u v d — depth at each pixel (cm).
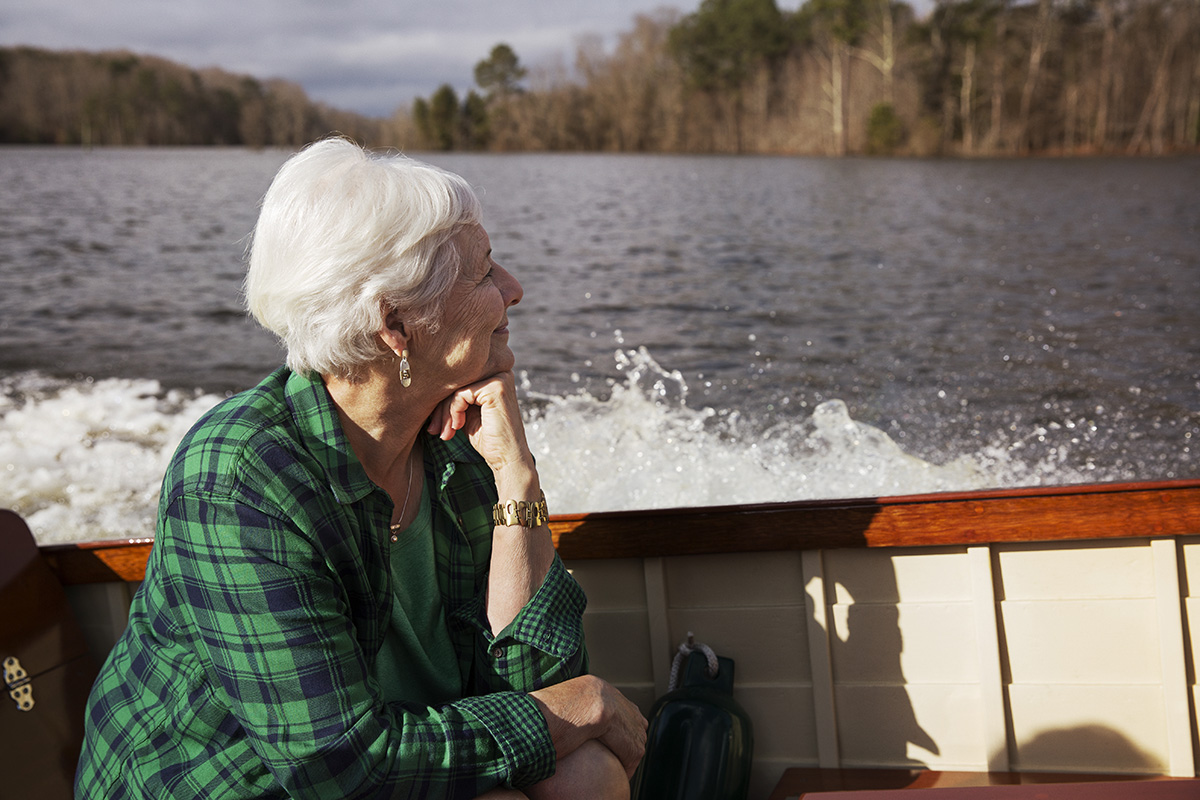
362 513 104
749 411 503
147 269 1128
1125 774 145
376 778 94
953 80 4731
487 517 121
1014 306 866
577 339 739
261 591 93
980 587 144
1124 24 4484
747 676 154
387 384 103
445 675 119
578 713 109
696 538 148
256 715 94
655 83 5809
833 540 145
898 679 149
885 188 2486
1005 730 147
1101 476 402
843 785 146
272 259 97
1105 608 142
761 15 5369
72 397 573
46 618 147
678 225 1602
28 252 1257
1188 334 711
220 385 616
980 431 469
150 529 347
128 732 101
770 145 5325
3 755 133
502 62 6538
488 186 2577
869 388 565
